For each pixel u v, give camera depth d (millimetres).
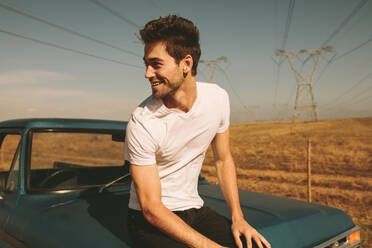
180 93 1397
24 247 1854
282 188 9344
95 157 2881
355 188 9094
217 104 1569
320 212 2021
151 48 1295
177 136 1459
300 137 34031
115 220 1711
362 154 17812
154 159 1413
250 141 33781
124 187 2443
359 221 5477
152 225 1451
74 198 2135
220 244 1453
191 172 1648
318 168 13914
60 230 1663
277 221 1753
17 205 2119
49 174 2457
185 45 1310
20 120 2559
